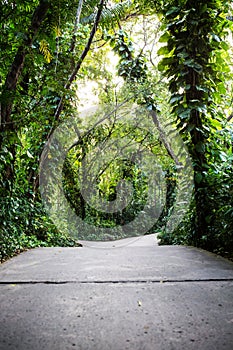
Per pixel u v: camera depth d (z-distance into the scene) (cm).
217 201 321
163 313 140
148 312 141
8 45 325
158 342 113
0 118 297
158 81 607
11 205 324
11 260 274
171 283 188
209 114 359
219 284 186
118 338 116
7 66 342
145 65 660
